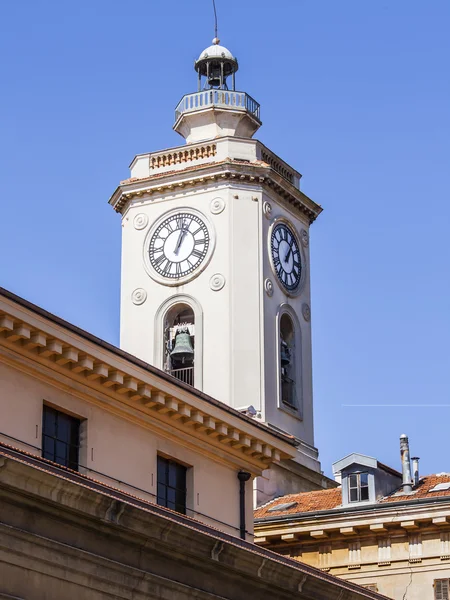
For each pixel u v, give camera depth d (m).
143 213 69.31
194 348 66.12
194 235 67.81
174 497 41.19
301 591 38.00
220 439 42.69
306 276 70.56
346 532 54.06
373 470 56.06
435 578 52.56
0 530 29.27
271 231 68.50
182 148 69.56
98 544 31.58
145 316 67.62
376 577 53.47
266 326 66.50
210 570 34.69
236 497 43.56
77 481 31.45
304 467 65.25
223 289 66.50
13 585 29.56
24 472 29.53
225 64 73.44
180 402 40.47
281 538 55.03
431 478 57.53
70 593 30.75
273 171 68.50
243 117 71.19
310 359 69.44
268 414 65.06
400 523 53.31
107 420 38.72
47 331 36.06
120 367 38.25
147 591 32.62
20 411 35.94
